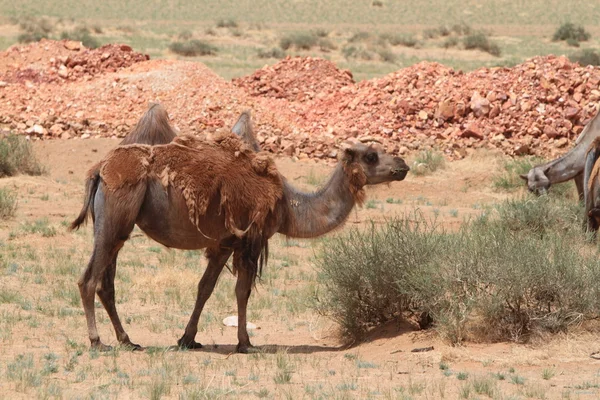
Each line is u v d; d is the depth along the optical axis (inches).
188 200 918.4
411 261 1008.2
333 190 971.3
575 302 959.0
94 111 2763.3
